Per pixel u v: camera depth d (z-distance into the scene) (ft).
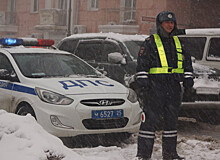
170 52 23.12
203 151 27.53
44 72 30.55
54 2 131.23
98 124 26.78
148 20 67.10
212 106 34.73
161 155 25.86
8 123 17.85
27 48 34.30
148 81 22.74
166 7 92.99
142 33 99.60
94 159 18.54
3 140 16.78
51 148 16.39
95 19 116.47
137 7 101.09
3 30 149.89
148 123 23.29
